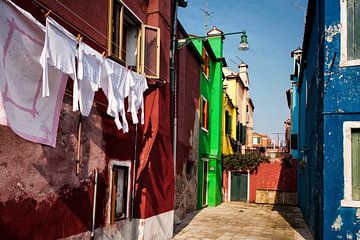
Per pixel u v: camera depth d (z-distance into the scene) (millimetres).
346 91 8375
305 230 12641
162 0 10289
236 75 29234
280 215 16812
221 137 22219
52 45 4992
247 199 23312
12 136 5004
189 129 15914
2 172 4828
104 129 7492
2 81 4387
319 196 9070
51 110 5406
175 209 13688
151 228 9359
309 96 13422
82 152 6672
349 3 8641
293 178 22797
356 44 8484
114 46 8008
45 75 4742
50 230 5738
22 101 4781
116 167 8008
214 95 20969
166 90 10562
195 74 17109
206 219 14680
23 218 5168
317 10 10148
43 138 5219
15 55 4633
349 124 8258
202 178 18609
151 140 9562
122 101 7188
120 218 8195
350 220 7977
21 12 4676
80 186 6582
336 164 8250
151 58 9266
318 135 9484
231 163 23406
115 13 8141
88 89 6043
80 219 6551
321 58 9086
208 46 19125
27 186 5266
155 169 9695
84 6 6918
